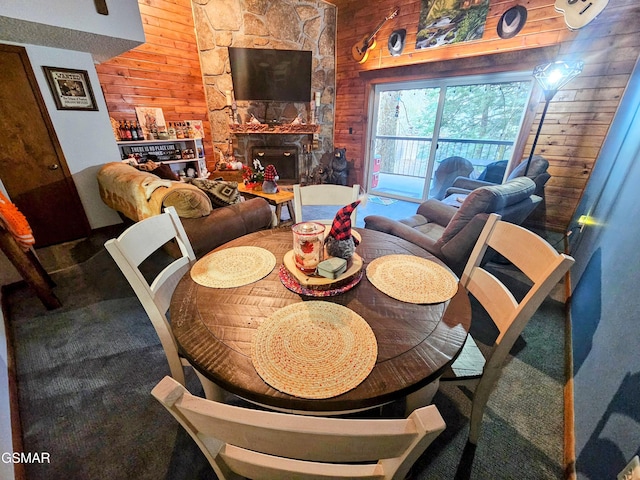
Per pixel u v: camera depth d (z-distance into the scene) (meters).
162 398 0.37
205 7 3.85
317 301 0.86
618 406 0.84
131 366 1.45
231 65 4.01
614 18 2.51
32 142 2.50
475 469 1.02
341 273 0.94
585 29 2.66
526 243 0.88
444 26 3.47
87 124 2.77
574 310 1.69
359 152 4.85
